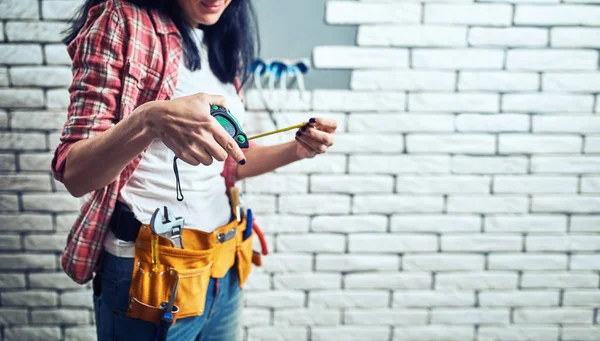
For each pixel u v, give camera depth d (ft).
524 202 6.16
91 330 6.16
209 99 2.78
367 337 6.43
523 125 5.96
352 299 6.31
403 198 6.09
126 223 3.41
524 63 5.80
